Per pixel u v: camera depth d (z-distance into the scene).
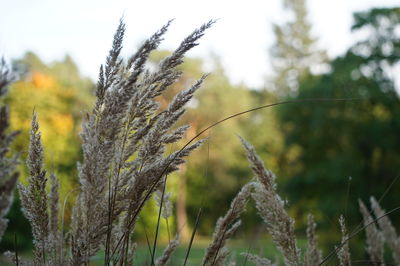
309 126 28.62
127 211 1.46
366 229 2.31
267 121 40.12
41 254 1.53
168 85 1.38
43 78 21.77
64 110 20.33
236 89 40.19
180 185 31.30
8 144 0.89
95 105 1.31
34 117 1.51
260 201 1.64
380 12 29.05
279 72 51.09
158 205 1.92
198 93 36.69
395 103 27.98
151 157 1.39
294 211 25.55
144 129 1.37
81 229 1.40
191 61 35.47
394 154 27.11
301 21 52.16
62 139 17.03
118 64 1.29
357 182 25.83
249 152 1.63
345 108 27.88
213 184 32.88
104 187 1.34
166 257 1.62
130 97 1.27
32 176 1.51
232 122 37.56
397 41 28.95
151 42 1.28
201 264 1.65
